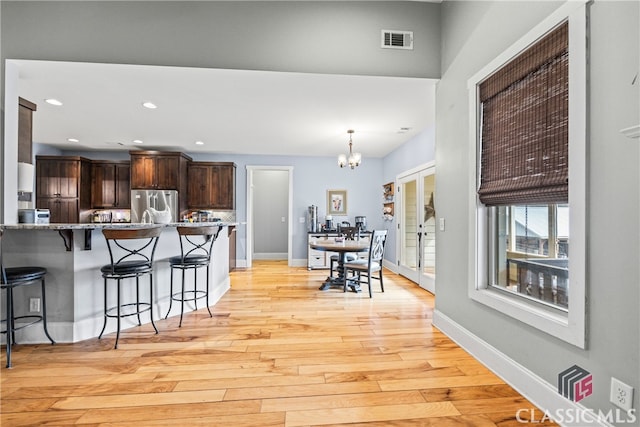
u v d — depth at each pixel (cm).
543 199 172
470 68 234
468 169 236
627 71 126
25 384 192
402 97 327
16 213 255
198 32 262
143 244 303
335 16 271
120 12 256
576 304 147
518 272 211
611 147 132
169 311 310
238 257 646
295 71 268
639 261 122
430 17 279
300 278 527
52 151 587
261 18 266
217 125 436
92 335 265
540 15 170
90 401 175
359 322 305
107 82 292
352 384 194
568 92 153
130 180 575
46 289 251
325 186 664
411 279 500
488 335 216
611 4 132
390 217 604
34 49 248
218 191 607
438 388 191
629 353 126
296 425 157
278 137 502
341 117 396
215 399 178
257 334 274
